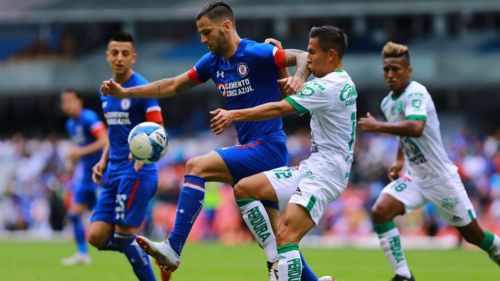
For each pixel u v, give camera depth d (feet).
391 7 404.77
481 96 408.87
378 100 412.16
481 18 419.13
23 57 465.06
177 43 449.06
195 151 320.09
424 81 383.86
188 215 97.71
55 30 473.67
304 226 95.14
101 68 428.15
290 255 93.97
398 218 267.39
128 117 116.06
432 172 123.44
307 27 434.71
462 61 378.94
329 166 96.22
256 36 438.40
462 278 148.56
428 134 121.80
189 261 191.62
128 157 115.85
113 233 117.39
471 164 276.62
